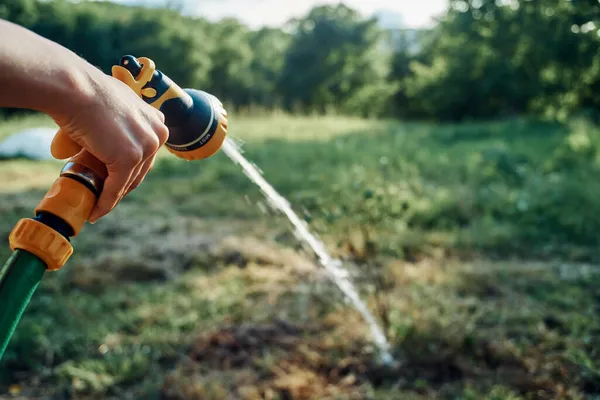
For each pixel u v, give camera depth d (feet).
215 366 9.14
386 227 13.50
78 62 1.87
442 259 13.50
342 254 10.96
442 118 90.68
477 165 22.08
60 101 1.80
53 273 12.44
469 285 11.80
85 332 10.11
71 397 8.54
